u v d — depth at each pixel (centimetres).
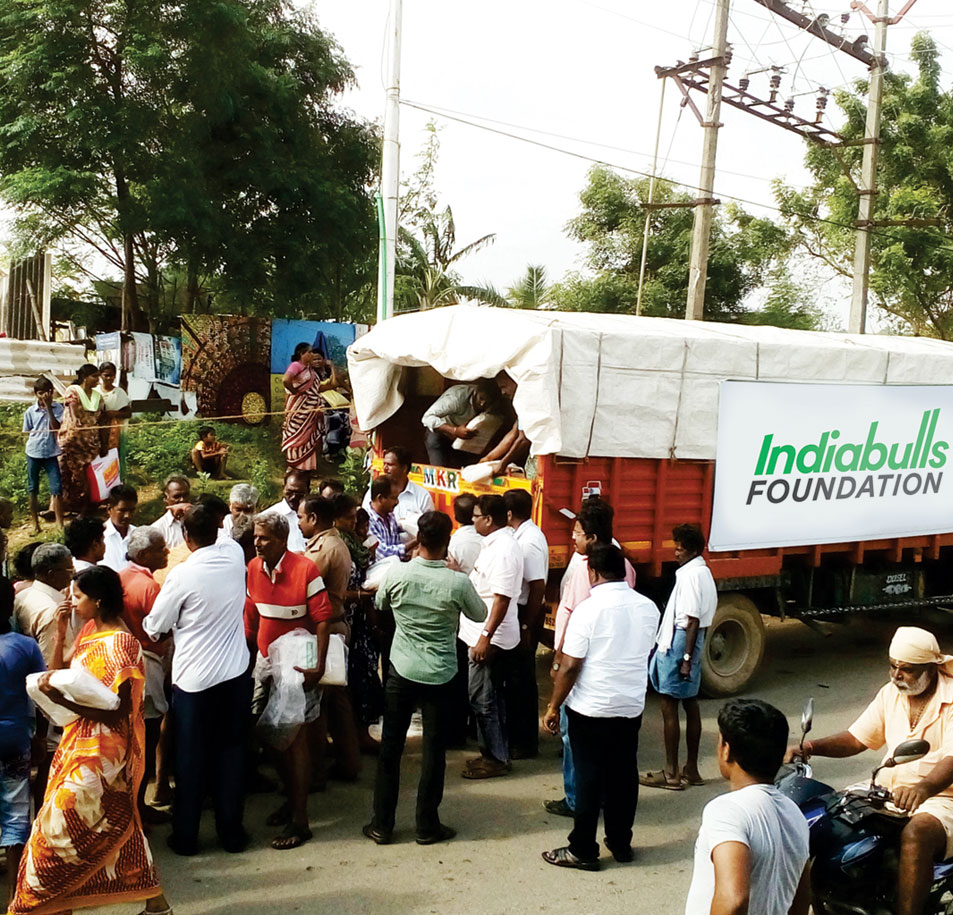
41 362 1263
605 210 2995
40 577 510
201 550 508
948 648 1020
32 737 473
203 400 1536
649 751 690
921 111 2622
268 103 1670
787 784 413
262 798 598
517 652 654
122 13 1422
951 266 2550
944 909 404
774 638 1025
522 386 690
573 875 503
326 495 707
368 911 460
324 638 538
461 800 597
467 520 654
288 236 1686
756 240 2806
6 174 1446
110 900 414
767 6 1603
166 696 560
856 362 863
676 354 744
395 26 1150
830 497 862
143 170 1494
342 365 1655
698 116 1527
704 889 287
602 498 729
